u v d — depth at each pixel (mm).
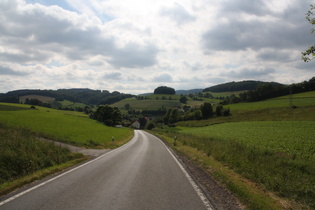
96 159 12422
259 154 13133
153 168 9523
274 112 75000
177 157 13438
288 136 27047
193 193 5883
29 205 4922
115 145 23797
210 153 13852
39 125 35906
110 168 9484
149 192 5930
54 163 10547
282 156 13031
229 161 10578
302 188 6121
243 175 8117
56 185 6645
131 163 10906
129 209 4695
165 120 120188
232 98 123938
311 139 23484
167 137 38625
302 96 93938
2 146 10172
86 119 86375
